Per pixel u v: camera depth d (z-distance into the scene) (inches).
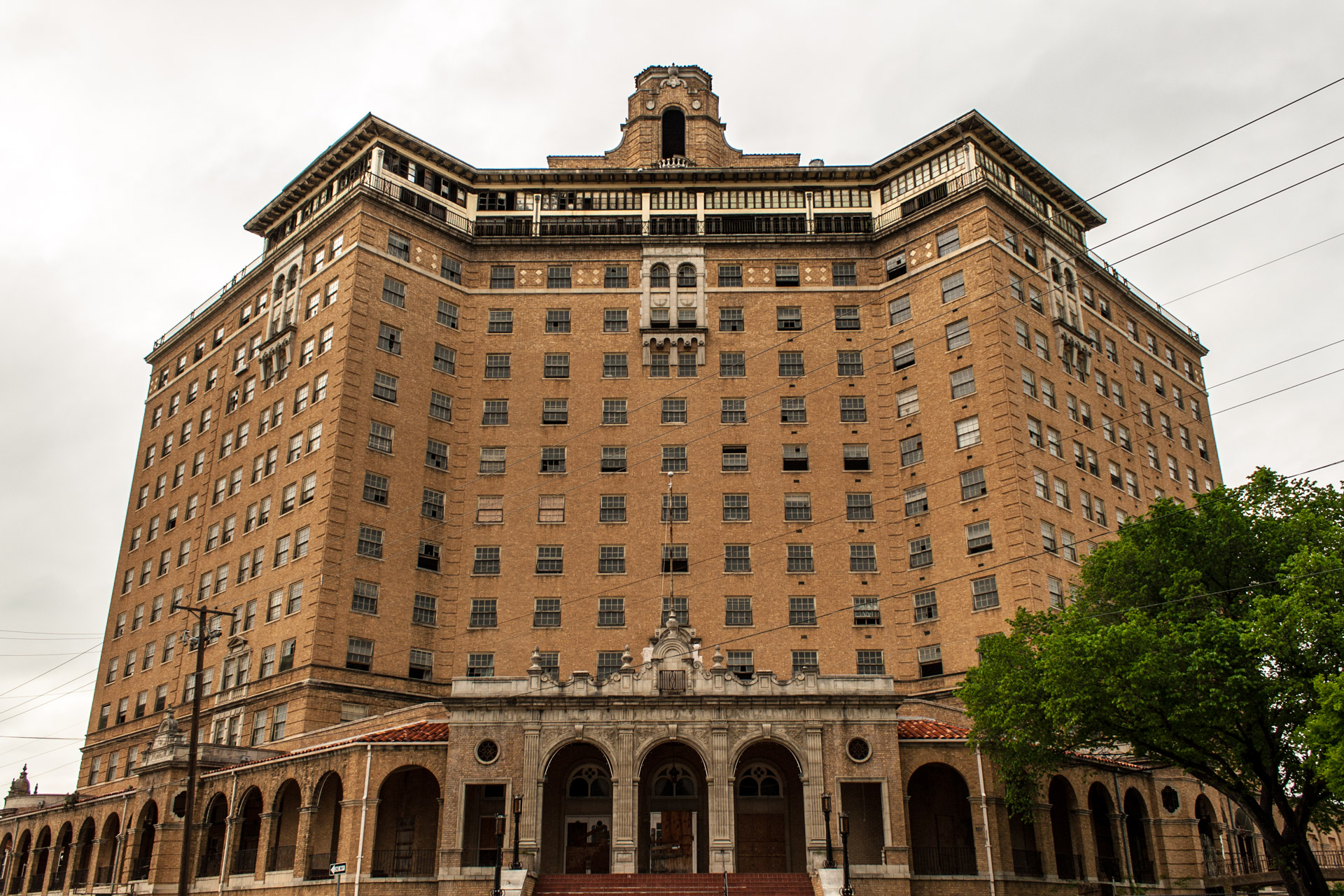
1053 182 3058.6
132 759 3019.2
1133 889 2000.5
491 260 3014.3
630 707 1935.3
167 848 2237.9
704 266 2979.8
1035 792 1936.5
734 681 1961.1
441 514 2755.9
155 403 3550.7
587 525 2736.2
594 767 2081.7
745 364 2878.9
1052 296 2896.2
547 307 2962.6
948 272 2800.2
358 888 1850.4
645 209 3068.4
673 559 2691.9
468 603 2684.5
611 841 1914.4
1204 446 3462.1
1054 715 1683.1
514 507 2765.7
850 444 2792.8
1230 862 2443.4
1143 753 1745.8
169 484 3307.1
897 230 2933.1
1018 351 2704.2
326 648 2465.6
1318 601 1457.9
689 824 2049.7
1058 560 2561.5
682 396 2854.3
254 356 3058.6
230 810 2169.0
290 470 2755.9
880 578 2664.9
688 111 3272.6
